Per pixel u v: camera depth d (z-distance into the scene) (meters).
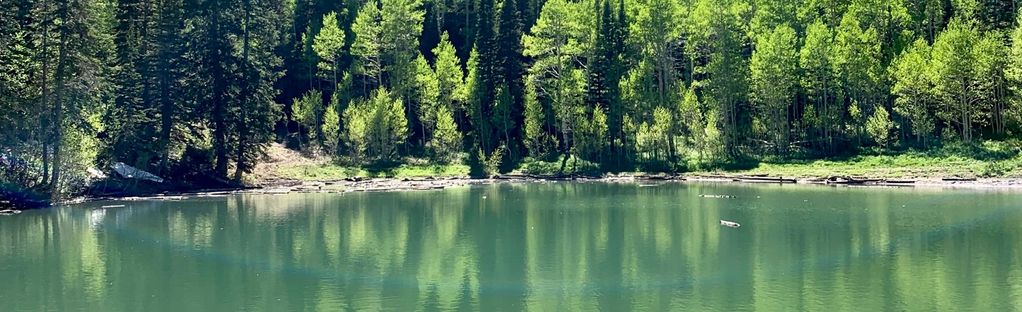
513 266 27.81
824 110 72.69
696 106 75.69
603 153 78.94
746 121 79.69
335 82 86.12
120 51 61.22
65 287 24.77
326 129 77.31
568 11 83.06
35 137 49.69
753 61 74.62
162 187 59.25
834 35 79.81
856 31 74.56
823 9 86.88
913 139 70.25
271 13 77.88
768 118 75.56
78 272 27.19
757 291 23.23
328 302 22.62
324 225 39.50
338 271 27.17
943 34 70.81
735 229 36.00
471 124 85.31
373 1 98.00
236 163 68.44
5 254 30.86
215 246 32.75
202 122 64.62
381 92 78.81
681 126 79.50
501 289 24.09
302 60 90.25
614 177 73.94
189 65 62.59
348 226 39.16
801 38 80.62
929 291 22.69
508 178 75.44
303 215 44.09
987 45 66.94
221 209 47.44
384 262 28.84
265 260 29.38
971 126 68.12
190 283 25.28
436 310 21.59
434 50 88.50
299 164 74.00
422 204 50.47
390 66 86.56
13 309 21.91
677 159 76.31
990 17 76.38
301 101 83.50
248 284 25.09
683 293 23.22
